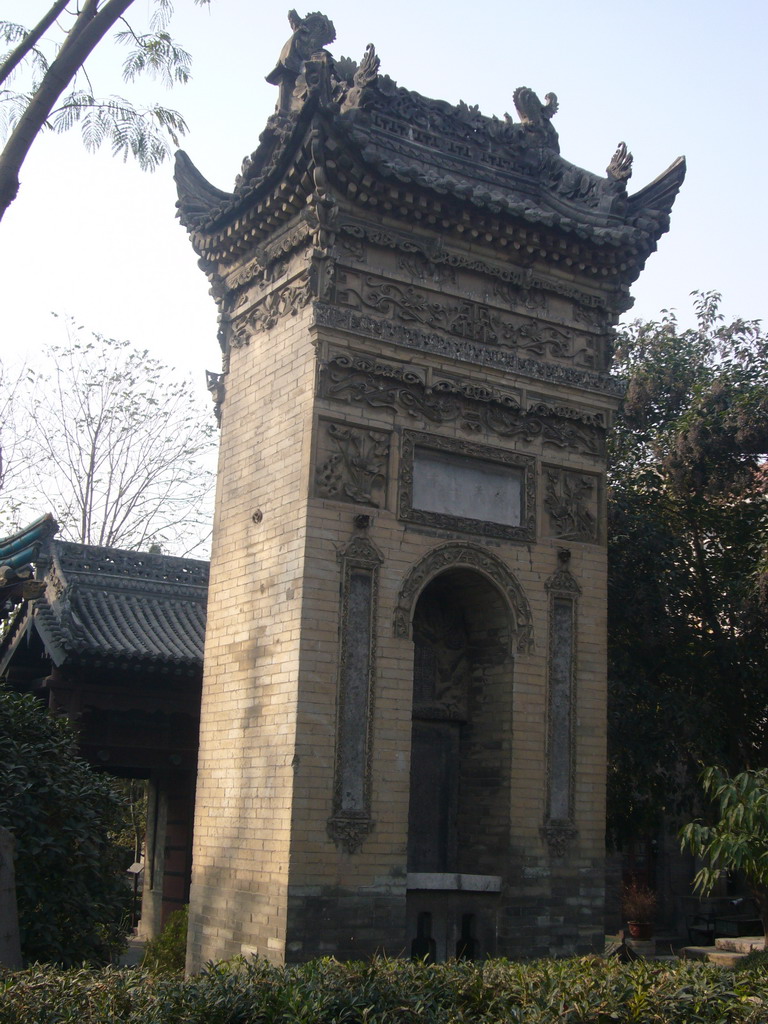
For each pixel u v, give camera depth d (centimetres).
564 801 2094
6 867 1460
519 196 2322
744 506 2691
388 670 1962
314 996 1110
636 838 2845
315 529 1942
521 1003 1137
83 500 4562
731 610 2580
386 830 1908
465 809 2138
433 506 2069
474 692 2170
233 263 2331
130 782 4219
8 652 2988
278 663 1947
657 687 2619
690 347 2925
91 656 2653
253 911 1889
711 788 2527
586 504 2242
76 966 1625
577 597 2191
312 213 2041
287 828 1830
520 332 2225
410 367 2081
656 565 2578
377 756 1923
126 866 1977
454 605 2214
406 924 1945
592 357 2308
